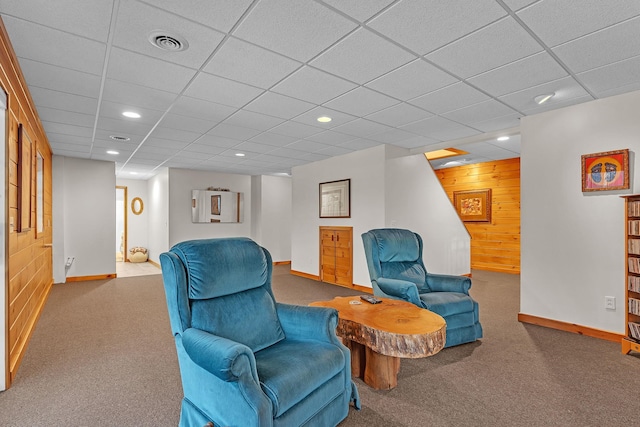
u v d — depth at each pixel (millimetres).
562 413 1944
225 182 7996
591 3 1793
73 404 2045
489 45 2217
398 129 4203
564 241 3355
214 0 1731
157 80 2703
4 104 2162
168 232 7195
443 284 3316
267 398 1426
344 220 5672
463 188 7703
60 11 1807
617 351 2818
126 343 3043
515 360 2658
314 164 6387
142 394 2162
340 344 1930
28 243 3215
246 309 1970
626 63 2467
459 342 2936
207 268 1858
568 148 3340
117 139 4613
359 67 2520
